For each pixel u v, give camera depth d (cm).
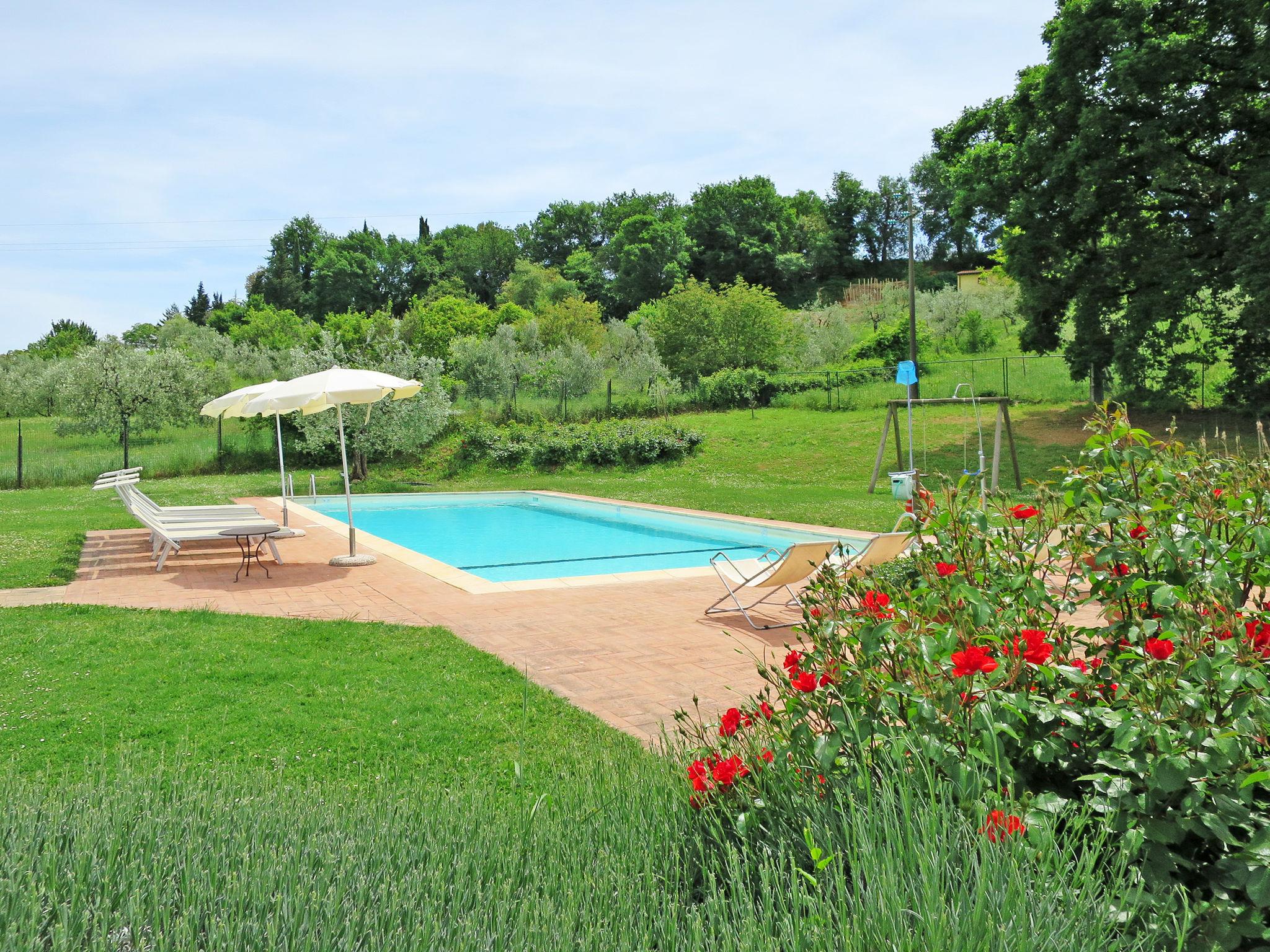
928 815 200
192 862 216
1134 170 2053
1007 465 2016
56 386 2969
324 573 980
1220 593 231
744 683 539
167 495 1938
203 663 576
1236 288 2075
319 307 7831
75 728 450
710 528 1491
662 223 7062
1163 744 200
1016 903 171
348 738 439
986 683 228
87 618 710
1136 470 280
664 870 222
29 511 1589
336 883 211
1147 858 196
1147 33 1980
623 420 2755
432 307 5603
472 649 620
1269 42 1811
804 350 3831
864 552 690
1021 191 2156
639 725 464
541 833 245
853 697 245
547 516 1770
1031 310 2227
